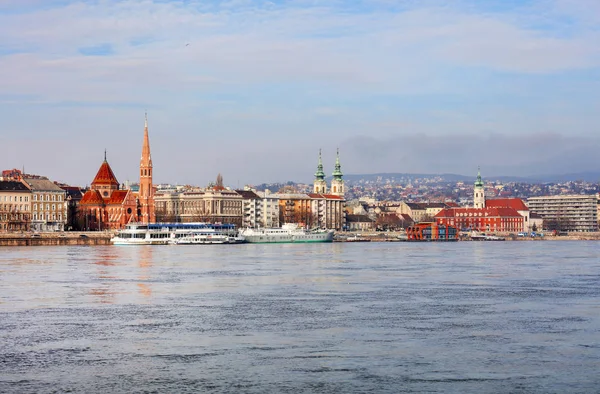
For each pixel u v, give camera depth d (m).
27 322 130.62
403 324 128.38
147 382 92.69
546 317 135.88
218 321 131.25
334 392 88.69
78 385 91.50
